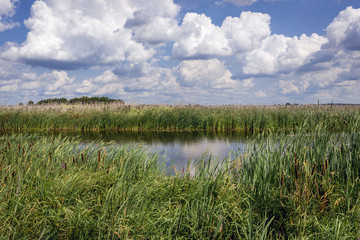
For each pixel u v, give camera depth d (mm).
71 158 4805
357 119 5520
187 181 4262
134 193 3406
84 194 3684
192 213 3135
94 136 14086
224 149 9648
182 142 11750
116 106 21516
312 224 3158
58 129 17500
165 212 3301
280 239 3129
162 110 19844
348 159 4410
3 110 19359
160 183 4078
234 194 3760
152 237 2891
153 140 12453
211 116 18141
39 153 4648
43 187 3398
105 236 2680
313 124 5414
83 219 2902
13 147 4926
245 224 3184
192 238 2945
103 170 4246
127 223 2832
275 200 3576
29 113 18453
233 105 25656
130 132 16500
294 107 22516
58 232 2828
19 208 3070
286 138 4957
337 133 5258
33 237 2820
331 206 3535
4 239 2547
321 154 4355
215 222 3164
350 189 3834
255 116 18156
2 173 3676
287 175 3961
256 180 3990
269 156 4293
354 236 2934
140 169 4672
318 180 3938
